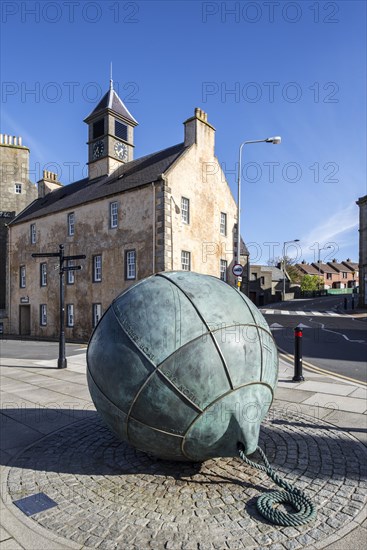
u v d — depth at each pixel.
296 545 3.02
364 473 4.21
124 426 3.88
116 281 21.16
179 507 3.59
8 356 15.41
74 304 23.91
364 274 38.06
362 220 38.25
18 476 4.34
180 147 22.30
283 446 4.96
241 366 3.76
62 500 3.78
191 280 4.29
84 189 25.94
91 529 3.29
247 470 4.31
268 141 18.73
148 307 3.97
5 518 3.50
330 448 4.89
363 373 9.96
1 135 39.72
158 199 19.25
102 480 4.17
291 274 73.50
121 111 26.02
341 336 18.28
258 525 3.29
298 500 3.56
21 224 29.94
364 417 6.14
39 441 5.43
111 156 25.39
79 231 23.86
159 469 4.38
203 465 4.45
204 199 21.98
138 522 3.37
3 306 37.41
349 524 3.27
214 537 3.14
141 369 3.70
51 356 15.12
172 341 3.70
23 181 40.22
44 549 3.05
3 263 37.84
